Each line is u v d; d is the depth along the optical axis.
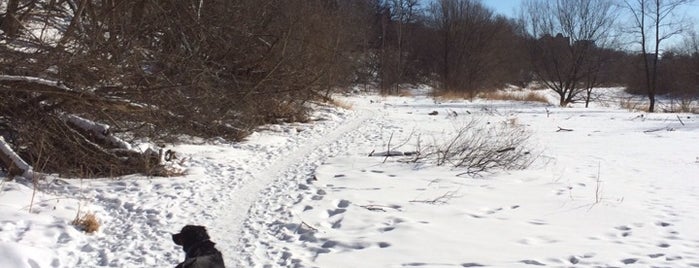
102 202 8.45
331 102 26.02
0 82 9.12
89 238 6.89
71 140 9.79
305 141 15.69
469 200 9.02
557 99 47.03
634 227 7.55
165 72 11.88
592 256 6.34
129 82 10.41
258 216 7.98
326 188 9.72
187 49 13.39
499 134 16.56
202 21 14.19
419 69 59.19
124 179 9.81
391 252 6.50
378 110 27.38
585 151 15.05
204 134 14.09
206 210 8.22
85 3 9.90
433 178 10.74
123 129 11.31
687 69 49.28
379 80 50.47
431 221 7.79
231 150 13.38
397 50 53.97
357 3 41.25
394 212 8.24
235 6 15.66
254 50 16.22
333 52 22.02
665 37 38.38
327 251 6.55
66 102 9.70
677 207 8.62
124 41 10.56
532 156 13.70
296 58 17.83
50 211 7.57
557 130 20.55
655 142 17.25
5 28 9.57
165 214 7.93
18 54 9.36
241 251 6.54
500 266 6.04
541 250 6.55
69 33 9.65
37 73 9.59
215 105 13.60
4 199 7.78
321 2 23.06
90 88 9.91
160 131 12.29
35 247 6.12
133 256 6.33
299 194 9.26
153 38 12.57
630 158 13.90
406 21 59.53
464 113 27.62
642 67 53.41
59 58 9.40
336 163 12.20
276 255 6.43
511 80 60.88
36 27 10.53
